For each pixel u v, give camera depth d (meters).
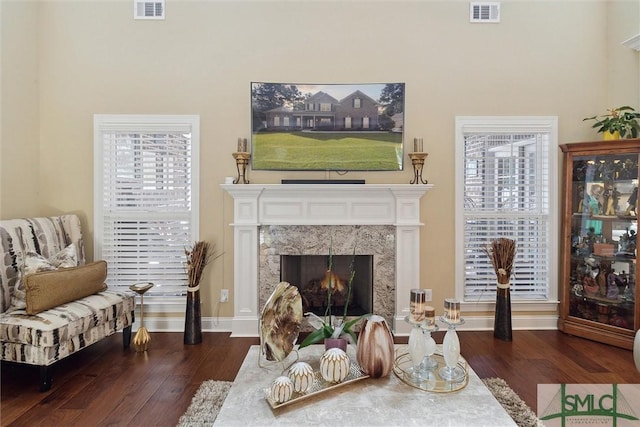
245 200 3.21
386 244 3.27
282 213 3.24
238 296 3.24
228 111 3.32
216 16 3.31
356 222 3.24
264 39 3.32
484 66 3.34
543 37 3.33
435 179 3.35
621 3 3.18
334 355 1.63
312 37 3.32
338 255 3.44
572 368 2.54
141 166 3.34
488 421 1.38
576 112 3.35
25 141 3.15
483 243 3.38
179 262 3.35
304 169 3.33
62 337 2.31
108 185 3.33
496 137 3.38
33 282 2.32
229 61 3.31
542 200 3.37
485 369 2.53
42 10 3.28
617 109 3.03
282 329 1.81
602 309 3.05
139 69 3.30
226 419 1.39
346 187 3.14
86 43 3.28
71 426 1.92
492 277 3.38
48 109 3.29
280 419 1.39
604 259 3.06
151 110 3.31
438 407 1.47
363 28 3.33
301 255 3.42
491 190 3.38
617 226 3.00
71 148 3.30
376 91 3.32
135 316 3.33
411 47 3.33
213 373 2.50
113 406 2.10
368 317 1.85
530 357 2.73
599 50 3.34
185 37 3.31
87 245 3.32
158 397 2.20
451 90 3.34
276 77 3.32
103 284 2.91
